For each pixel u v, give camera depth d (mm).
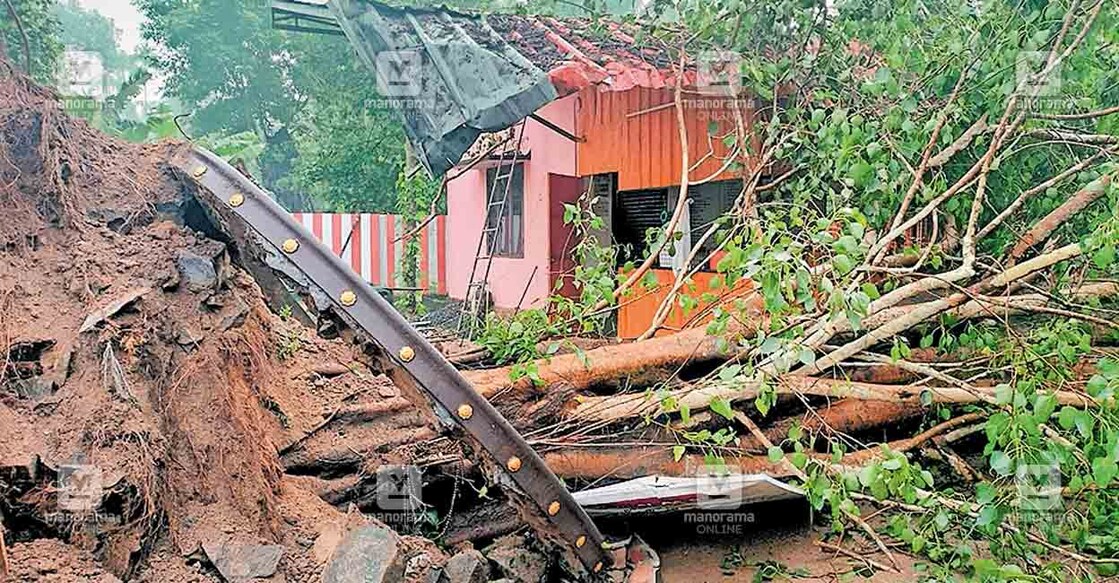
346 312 2990
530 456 3123
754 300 4070
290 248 3039
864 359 4043
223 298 3121
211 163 3266
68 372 2455
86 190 3111
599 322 5160
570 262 9469
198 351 2822
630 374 4242
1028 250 4121
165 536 2420
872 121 4414
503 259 10977
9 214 2771
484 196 11820
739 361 3928
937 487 4438
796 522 4750
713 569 4168
